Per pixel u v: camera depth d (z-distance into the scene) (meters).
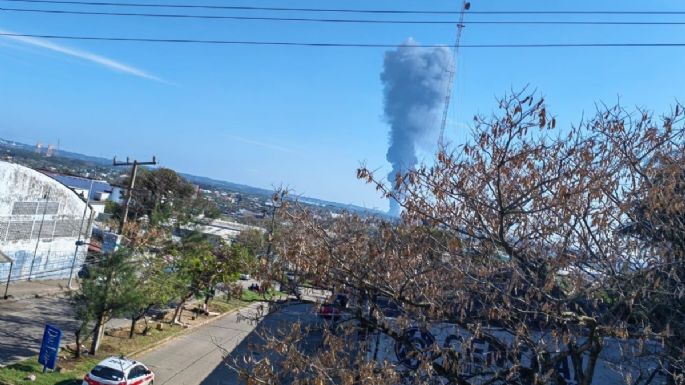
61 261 37.91
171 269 27.81
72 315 28.72
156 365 23.31
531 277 7.86
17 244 34.38
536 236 7.84
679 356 8.17
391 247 7.99
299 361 7.32
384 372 7.26
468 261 8.01
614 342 9.51
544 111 6.99
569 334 7.20
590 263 7.97
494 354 8.65
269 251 9.41
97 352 23.16
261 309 8.36
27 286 33.94
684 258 7.90
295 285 7.99
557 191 7.44
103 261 21.89
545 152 8.09
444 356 7.63
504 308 8.05
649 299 8.30
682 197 7.38
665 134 7.96
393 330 7.82
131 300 22.03
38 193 35.41
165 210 29.95
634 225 8.47
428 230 7.87
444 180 7.83
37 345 22.89
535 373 7.52
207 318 34.22
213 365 24.19
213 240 36.53
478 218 7.67
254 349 9.46
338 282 7.65
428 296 7.79
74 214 38.66
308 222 7.93
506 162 7.65
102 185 68.56
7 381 18.05
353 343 8.22
